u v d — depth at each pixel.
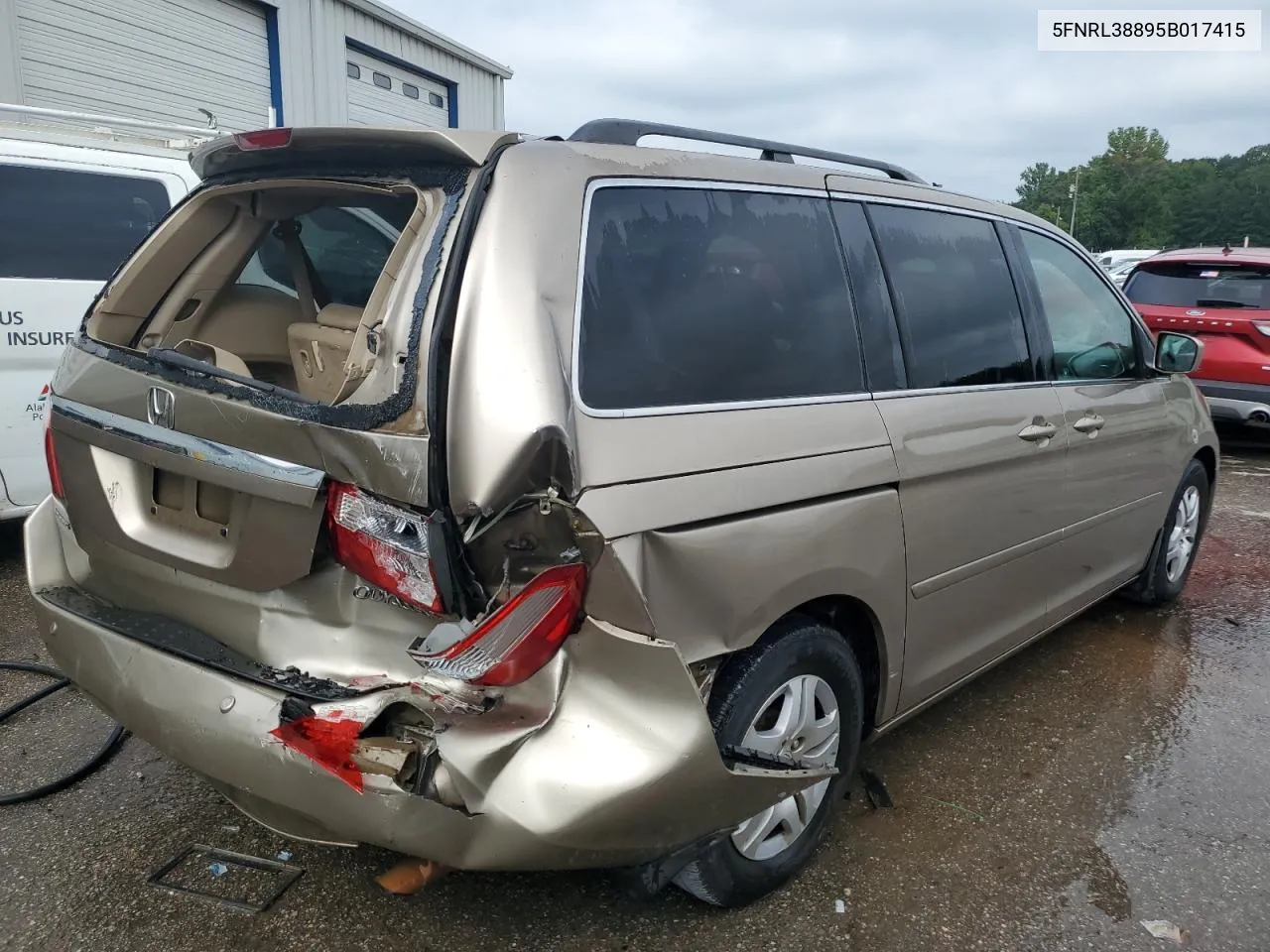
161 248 2.67
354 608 2.09
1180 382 4.57
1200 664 4.31
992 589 3.23
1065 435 3.46
